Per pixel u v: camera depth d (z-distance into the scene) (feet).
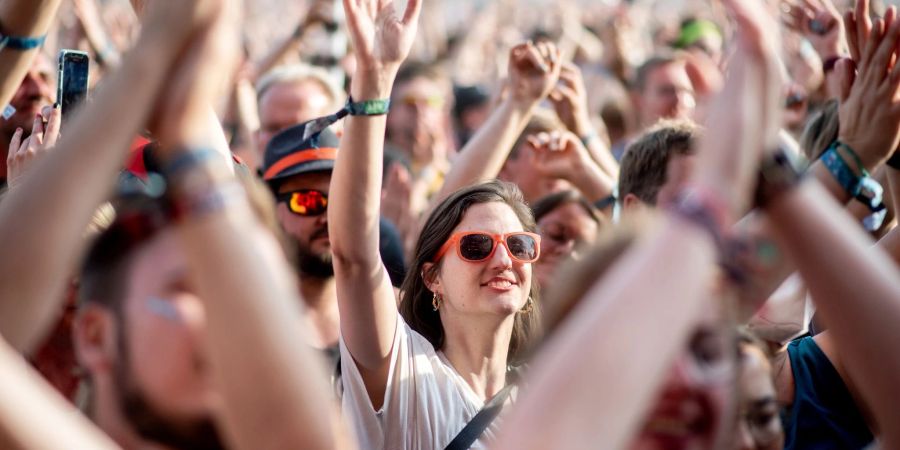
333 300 23.31
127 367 8.54
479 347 19.93
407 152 38.24
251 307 8.11
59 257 8.64
